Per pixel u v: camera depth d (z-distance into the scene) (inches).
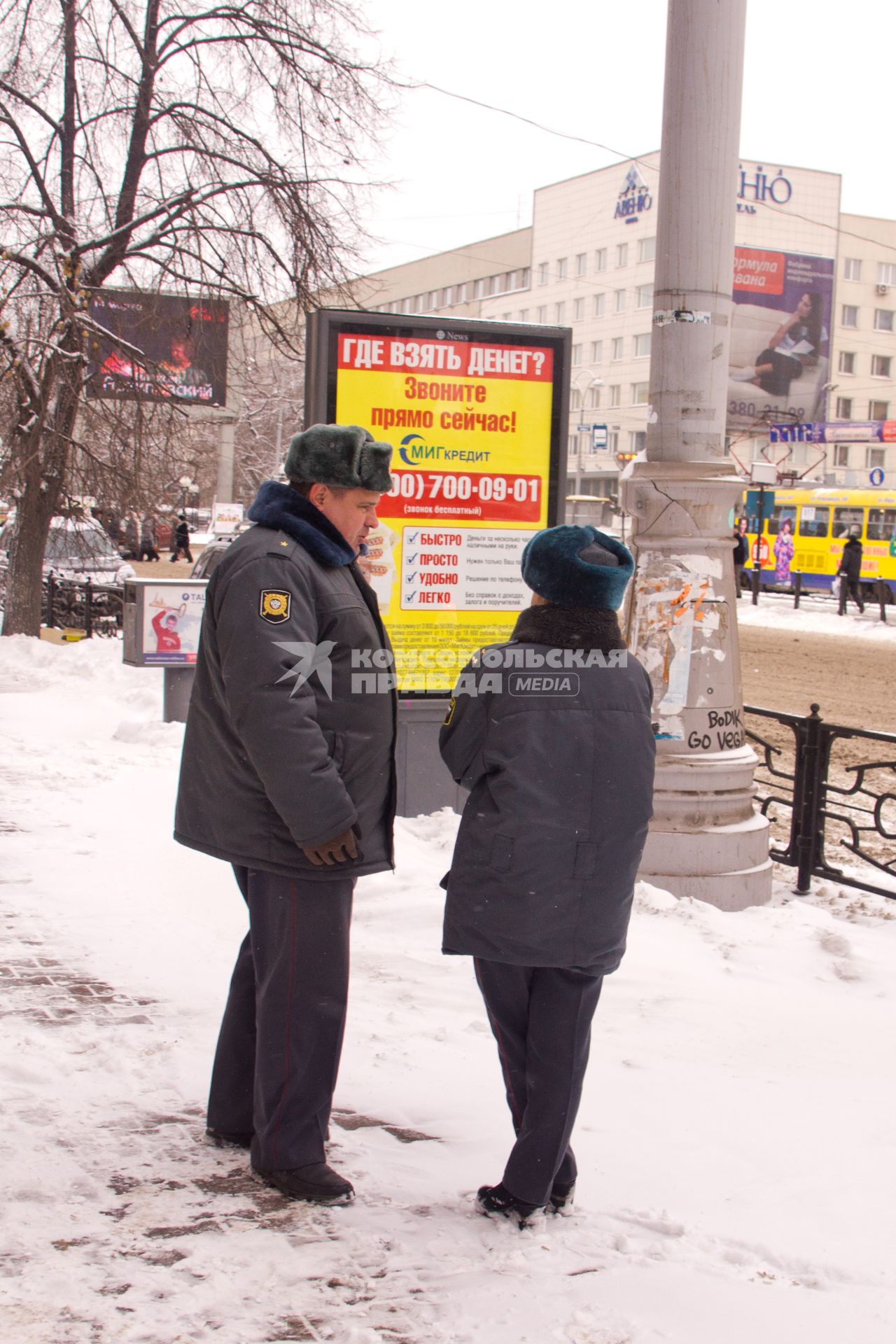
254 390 885.8
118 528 799.7
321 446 117.0
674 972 199.8
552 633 111.3
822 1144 135.9
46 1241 105.6
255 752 108.3
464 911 111.6
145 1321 93.1
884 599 1086.4
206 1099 139.9
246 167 661.3
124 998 174.1
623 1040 169.3
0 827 274.1
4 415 660.1
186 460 762.8
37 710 462.3
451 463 288.4
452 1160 127.8
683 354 253.9
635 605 255.3
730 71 247.4
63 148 660.7
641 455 262.5
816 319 2625.5
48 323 647.1
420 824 291.3
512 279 3088.1
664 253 254.8
